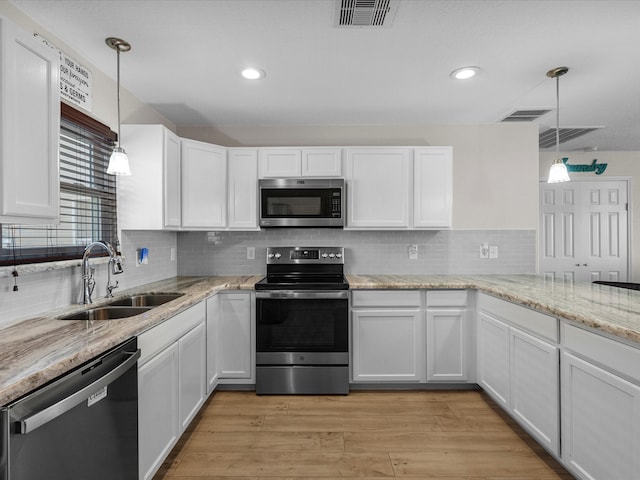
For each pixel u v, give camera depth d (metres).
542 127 3.44
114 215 2.33
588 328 1.50
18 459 0.91
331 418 2.32
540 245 4.48
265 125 3.34
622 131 3.61
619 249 4.48
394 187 2.99
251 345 2.71
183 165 2.65
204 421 2.28
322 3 1.60
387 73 2.29
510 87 2.51
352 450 1.97
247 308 2.71
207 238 3.31
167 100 2.73
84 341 1.24
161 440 1.70
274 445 2.02
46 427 1.00
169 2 1.58
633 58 2.09
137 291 2.36
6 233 1.53
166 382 1.76
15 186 1.17
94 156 2.12
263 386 2.66
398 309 2.69
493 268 3.32
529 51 2.02
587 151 4.51
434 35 1.85
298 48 1.98
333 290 2.63
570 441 1.61
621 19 1.71
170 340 1.81
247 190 3.00
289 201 2.94
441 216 2.99
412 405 2.49
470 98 2.71
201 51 2.01
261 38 1.88
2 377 0.92
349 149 3.00
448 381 2.70
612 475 1.37
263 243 3.31
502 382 2.25
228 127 3.35
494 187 3.33
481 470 1.80
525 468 1.81
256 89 2.54
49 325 1.46
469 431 2.16
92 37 1.86
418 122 3.28
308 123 3.29
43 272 1.73
